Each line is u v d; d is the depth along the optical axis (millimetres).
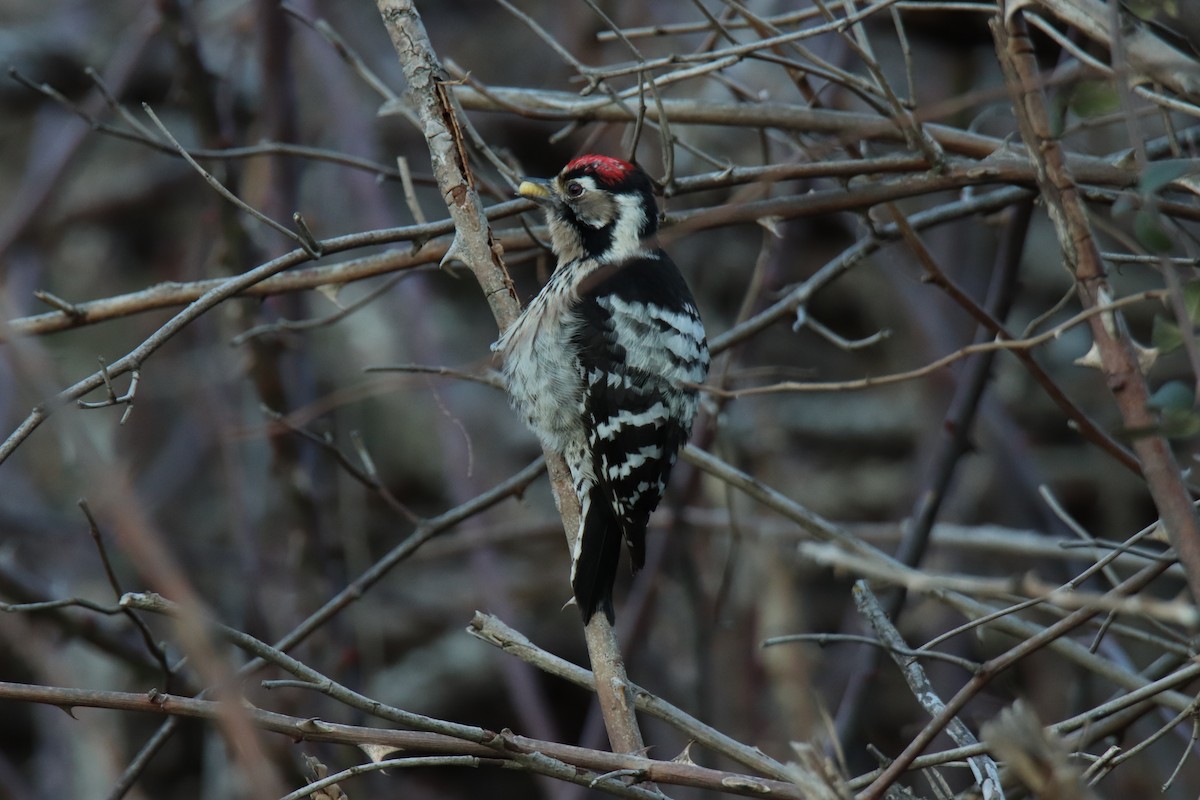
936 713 6367
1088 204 7520
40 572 13672
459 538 13062
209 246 12750
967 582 4422
